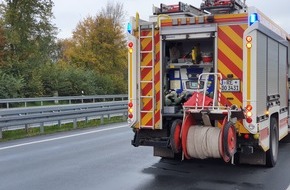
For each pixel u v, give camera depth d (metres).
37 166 8.87
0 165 8.96
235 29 7.64
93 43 49.88
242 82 7.55
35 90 35.12
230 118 7.32
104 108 18.48
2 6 40.16
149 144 8.32
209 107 7.47
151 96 8.34
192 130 7.40
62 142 12.52
